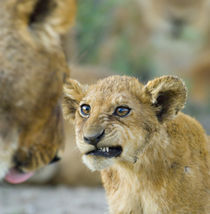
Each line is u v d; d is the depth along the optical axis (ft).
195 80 76.13
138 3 81.66
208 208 23.09
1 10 17.37
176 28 84.38
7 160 18.04
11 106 17.37
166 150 22.57
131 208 23.58
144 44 80.38
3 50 17.19
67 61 19.31
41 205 39.50
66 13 18.21
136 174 22.76
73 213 37.27
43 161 19.03
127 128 20.62
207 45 83.82
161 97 21.98
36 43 17.69
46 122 18.47
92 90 21.62
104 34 74.69
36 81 17.54
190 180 22.82
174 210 22.91
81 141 20.43
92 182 46.68
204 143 24.23
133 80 22.20
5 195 42.19
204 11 84.99
